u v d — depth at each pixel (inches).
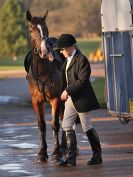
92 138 510.9
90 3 2778.1
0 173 494.3
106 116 871.7
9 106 1123.3
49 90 538.9
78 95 501.0
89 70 501.4
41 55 522.3
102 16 674.8
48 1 3043.8
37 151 594.9
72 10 2913.4
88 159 541.3
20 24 2699.3
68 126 510.6
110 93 681.0
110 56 672.4
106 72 681.6
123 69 655.1
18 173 492.1
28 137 697.0
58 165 515.5
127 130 724.0
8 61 2662.4
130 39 641.6
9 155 577.3
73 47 508.1
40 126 544.4
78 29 2851.9
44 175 481.7
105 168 499.2
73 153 512.4
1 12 2709.2
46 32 524.1
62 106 560.7
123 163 518.0
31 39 533.6
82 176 473.1
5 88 1533.0
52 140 662.5
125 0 642.8
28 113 979.3
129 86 650.8
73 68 504.7
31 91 550.6
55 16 2950.3
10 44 2689.5
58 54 571.5
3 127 801.6
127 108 655.1
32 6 3006.9
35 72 539.5
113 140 649.0
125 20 645.3
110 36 667.4
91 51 2468.0
